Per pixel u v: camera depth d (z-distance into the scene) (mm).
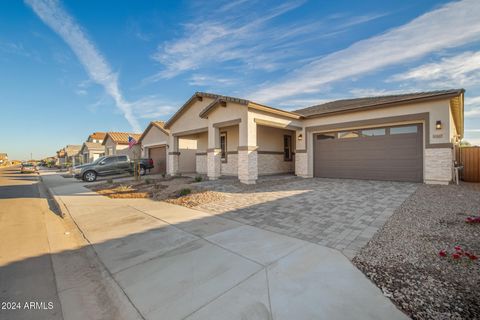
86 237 4828
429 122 9445
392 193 7785
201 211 6508
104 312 2523
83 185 14312
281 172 15664
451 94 8742
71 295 2873
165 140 19188
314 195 7910
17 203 9367
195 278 3004
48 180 19078
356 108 11078
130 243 4363
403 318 2160
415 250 3508
